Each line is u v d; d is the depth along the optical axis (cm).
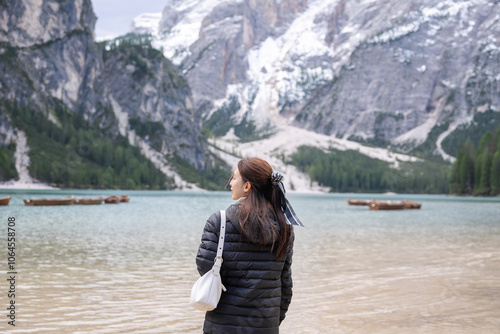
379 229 3391
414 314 965
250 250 409
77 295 1089
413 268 1561
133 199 11394
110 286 1195
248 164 438
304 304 1052
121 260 1641
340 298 1110
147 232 2809
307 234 2894
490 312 990
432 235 2891
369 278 1373
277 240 416
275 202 431
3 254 1748
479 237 2767
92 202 7719
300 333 830
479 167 19012
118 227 3184
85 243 2166
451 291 1198
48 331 809
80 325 850
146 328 841
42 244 2102
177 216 4616
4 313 919
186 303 1030
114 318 900
